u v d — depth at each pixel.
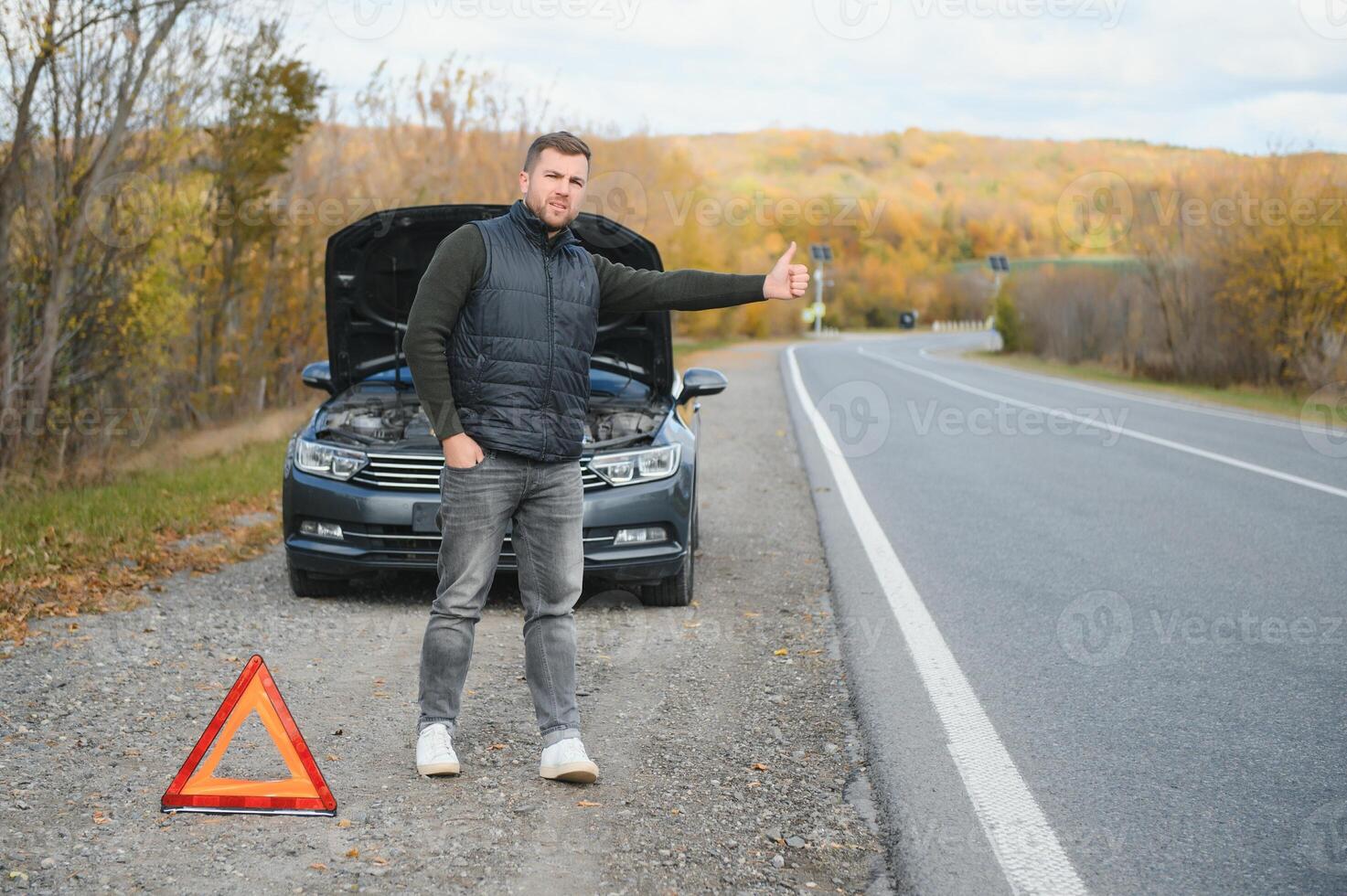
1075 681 4.74
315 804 3.29
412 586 6.30
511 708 4.29
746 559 7.13
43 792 3.38
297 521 5.86
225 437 13.73
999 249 100.25
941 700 4.48
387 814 3.30
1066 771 3.77
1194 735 4.11
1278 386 24.45
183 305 13.25
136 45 10.84
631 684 4.64
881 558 7.15
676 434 6.14
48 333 10.98
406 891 2.83
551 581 3.66
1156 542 7.69
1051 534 7.95
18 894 2.74
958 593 6.25
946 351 51.34
